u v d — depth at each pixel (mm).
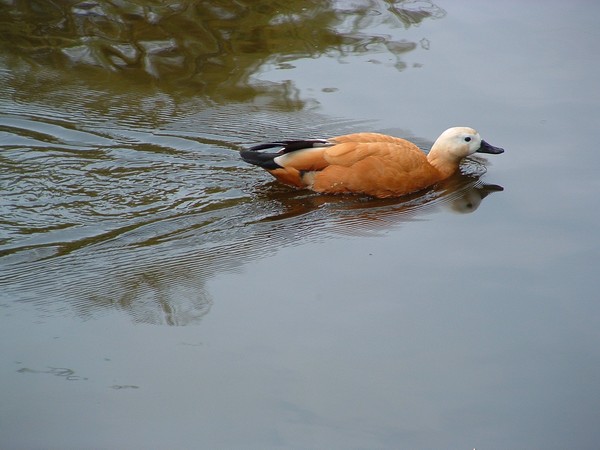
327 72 17219
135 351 10156
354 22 19172
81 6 19281
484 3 20203
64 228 12633
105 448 8781
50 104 15883
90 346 10234
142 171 14156
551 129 15461
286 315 10828
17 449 8734
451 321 10766
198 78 16953
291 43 18266
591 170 14328
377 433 9047
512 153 14906
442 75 17141
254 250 12305
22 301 11047
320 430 9062
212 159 14602
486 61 17641
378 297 11211
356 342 10359
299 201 13711
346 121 15617
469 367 10008
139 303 11055
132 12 19156
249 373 9836
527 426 9188
